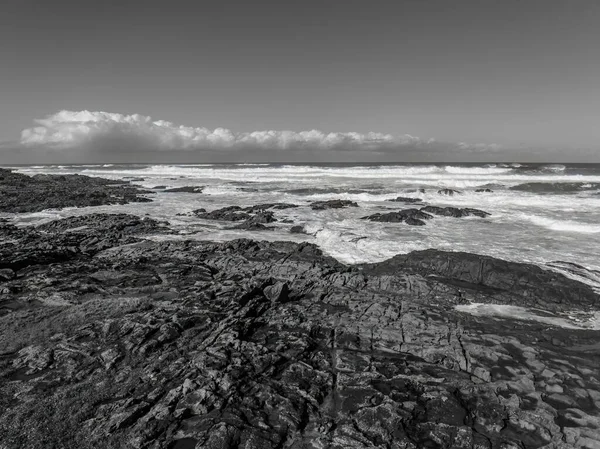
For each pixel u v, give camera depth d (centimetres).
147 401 923
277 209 3688
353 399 948
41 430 837
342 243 2420
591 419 884
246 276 1784
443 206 3756
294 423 862
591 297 1536
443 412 902
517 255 2119
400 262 1934
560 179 5897
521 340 1226
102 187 5503
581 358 1117
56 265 1902
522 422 877
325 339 1237
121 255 2158
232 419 862
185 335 1217
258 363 1065
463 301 1549
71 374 1034
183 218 3372
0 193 4325
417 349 1159
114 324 1273
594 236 2541
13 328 1268
